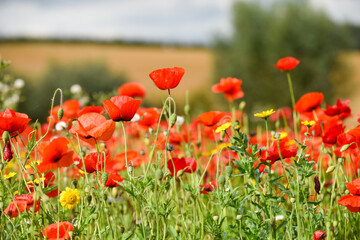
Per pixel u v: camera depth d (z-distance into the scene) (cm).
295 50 2005
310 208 192
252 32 2052
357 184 184
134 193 184
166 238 203
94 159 209
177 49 5475
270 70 2006
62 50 4984
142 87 370
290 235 179
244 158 192
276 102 1983
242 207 188
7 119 191
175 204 212
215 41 2169
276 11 2073
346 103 279
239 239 191
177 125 291
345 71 2042
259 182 195
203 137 336
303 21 2002
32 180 189
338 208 216
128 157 247
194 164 218
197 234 204
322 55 1992
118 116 187
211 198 224
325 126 250
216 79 2130
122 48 5656
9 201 200
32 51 4588
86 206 200
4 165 195
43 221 203
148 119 304
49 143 214
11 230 186
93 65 2039
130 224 247
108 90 1994
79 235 178
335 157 246
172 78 184
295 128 310
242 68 2053
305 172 182
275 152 192
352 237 213
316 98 288
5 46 4881
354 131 212
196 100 2094
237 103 2008
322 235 181
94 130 186
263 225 188
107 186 207
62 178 286
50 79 1862
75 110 305
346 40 2017
